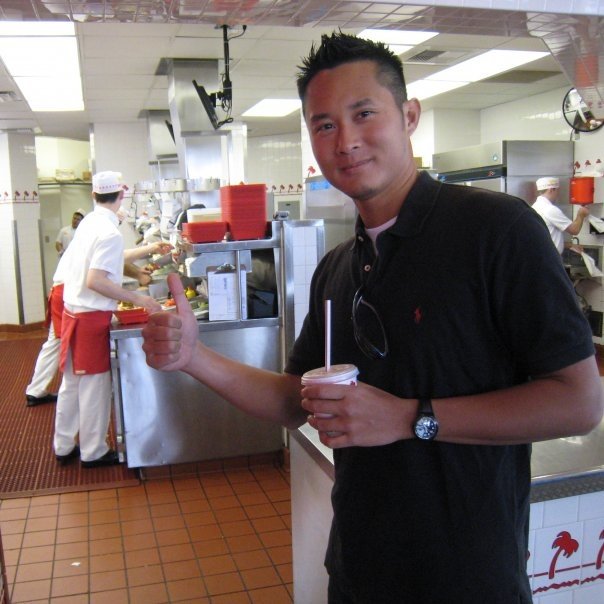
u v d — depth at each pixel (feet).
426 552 3.46
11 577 9.25
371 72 3.43
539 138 25.46
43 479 12.67
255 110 28.04
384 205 3.66
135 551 9.92
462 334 3.34
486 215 3.32
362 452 3.71
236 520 10.86
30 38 15.24
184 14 8.71
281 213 12.85
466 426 3.15
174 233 15.71
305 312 12.57
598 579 5.36
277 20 9.27
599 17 9.20
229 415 12.75
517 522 3.51
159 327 4.00
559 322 3.09
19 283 29.35
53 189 37.68
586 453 5.56
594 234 21.45
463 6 8.69
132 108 25.22
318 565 5.98
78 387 13.15
